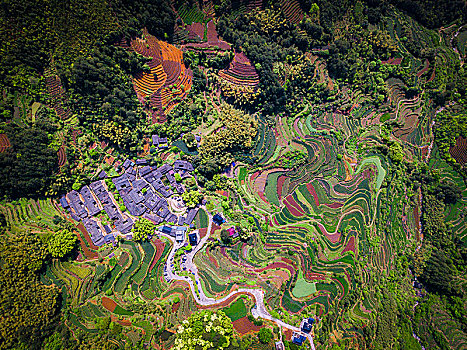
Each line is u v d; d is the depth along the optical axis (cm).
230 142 7781
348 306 7162
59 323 6078
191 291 6906
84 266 6612
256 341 6500
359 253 7694
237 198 7794
